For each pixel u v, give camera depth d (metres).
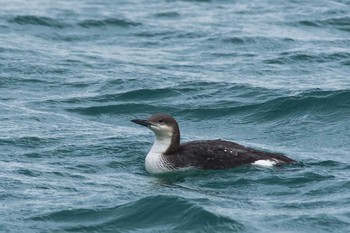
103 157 18.30
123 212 15.20
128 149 18.75
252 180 16.70
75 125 20.39
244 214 15.03
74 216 15.14
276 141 19.47
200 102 21.95
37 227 14.80
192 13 30.84
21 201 15.74
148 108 21.80
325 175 16.77
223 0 32.56
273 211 15.19
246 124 20.67
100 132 19.89
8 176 16.88
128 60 25.73
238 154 17.44
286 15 30.30
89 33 28.58
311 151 18.59
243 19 29.95
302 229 14.55
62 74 24.28
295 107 21.14
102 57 25.98
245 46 26.97
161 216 15.02
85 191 16.25
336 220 14.78
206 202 15.50
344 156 18.17
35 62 25.11
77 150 18.62
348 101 21.11
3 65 24.70
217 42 27.34
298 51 26.03
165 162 17.39
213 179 16.91
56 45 27.25
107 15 30.09
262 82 23.30
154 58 25.97
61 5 31.42
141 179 17.09
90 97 22.44
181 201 15.28
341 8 31.17
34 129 19.86
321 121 20.45
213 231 14.53
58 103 22.03
